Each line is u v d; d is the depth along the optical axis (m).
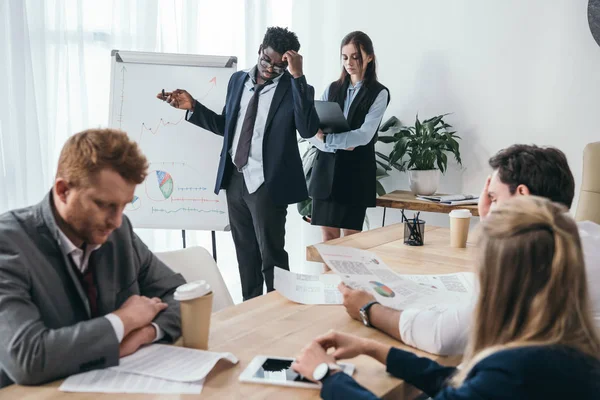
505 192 1.36
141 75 3.02
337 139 3.12
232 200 3.00
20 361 1.07
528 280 0.83
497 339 0.87
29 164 3.18
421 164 3.38
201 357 1.17
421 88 3.69
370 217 3.97
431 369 1.09
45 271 1.21
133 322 1.20
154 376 1.10
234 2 3.86
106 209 1.15
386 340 1.31
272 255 2.97
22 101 3.09
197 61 3.04
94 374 1.11
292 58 2.74
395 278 1.61
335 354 1.16
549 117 3.29
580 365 0.80
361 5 3.83
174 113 3.03
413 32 3.67
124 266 1.38
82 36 3.30
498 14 3.37
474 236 0.94
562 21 3.19
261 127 2.88
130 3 3.44
